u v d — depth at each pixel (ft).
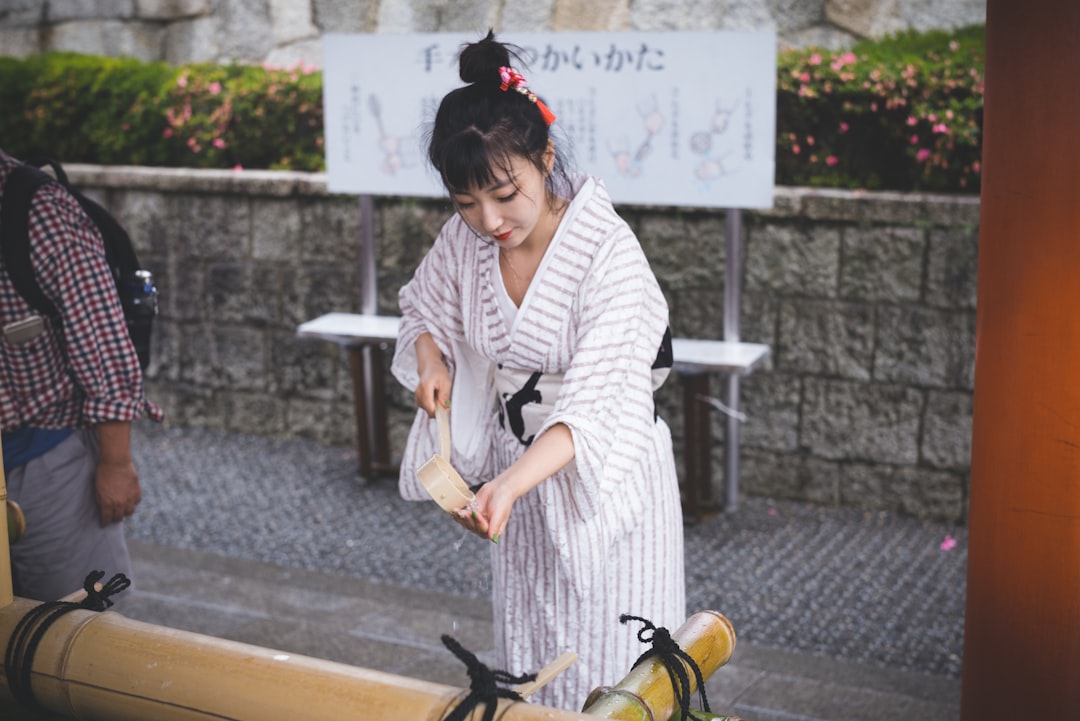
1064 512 6.98
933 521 18.79
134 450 22.72
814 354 19.17
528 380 8.11
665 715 5.60
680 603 8.74
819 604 15.66
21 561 9.78
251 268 23.00
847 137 19.47
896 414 18.79
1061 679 7.17
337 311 22.48
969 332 18.13
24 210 9.14
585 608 8.23
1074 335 6.82
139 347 10.25
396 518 19.13
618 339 7.58
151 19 26.61
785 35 21.77
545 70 17.88
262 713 5.21
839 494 19.39
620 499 7.99
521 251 7.77
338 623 15.02
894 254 18.37
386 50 19.06
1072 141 6.66
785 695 12.94
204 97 23.75
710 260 19.62
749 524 18.60
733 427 18.66
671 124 17.35
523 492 7.10
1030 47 6.72
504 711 4.98
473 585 16.44
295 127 23.18
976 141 18.37
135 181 23.54
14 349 9.37
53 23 27.53
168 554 17.58
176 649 5.51
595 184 7.77
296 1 25.30
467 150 6.80
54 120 25.03
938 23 20.67
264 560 17.39
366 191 19.79
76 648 5.69
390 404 22.36
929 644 14.44
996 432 7.22
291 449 22.75
